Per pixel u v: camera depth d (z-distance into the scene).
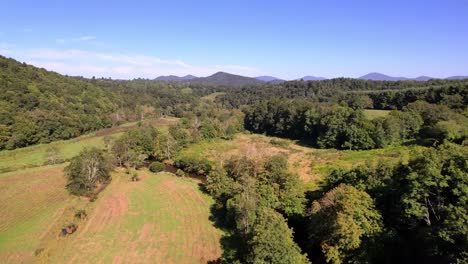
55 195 65.12
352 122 107.31
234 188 55.22
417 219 37.34
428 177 37.12
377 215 38.12
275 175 52.78
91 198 64.81
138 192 69.44
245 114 176.12
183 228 52.38
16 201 60.66
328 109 125.38
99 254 44.47
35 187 67.44
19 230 50.78
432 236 32.66
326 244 36.91
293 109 141.50
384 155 85.06
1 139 98.56
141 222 54.56
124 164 92.94
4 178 71.06
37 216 55.59
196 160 85.00
